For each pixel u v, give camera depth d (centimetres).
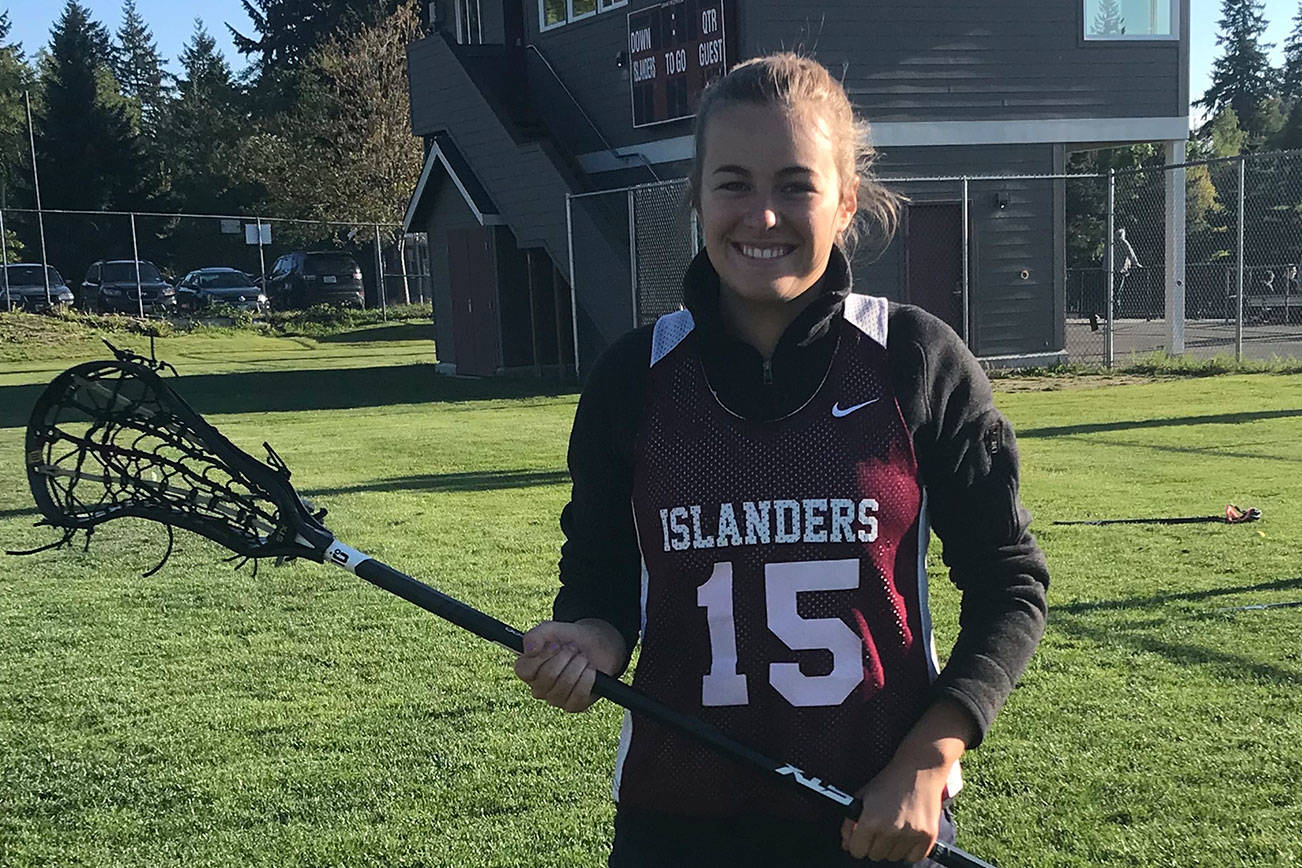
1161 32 1616
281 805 357
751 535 158
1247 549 595
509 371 1856
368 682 459
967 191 1498
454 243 1925
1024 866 305
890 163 1527
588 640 168
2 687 462
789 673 157
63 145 4419
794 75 164
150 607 568
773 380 161
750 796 163
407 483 882
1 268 2941
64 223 4391
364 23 4438
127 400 169
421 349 2547
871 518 157
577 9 1750
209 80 6644
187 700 445
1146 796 340
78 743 407
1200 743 373
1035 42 1565
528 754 388
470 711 426
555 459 988
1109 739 377
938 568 579
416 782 370
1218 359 1498
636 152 1642
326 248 4516
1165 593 525
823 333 162
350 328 2948
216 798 363
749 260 159
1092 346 1930
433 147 1862
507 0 1875
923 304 1566
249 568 635
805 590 157
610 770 374
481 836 334
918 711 160
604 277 1578
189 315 2978
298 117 4388
